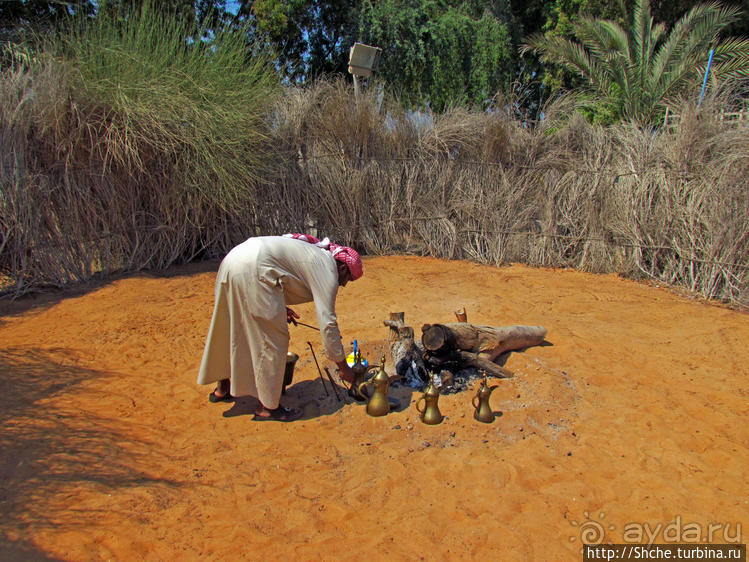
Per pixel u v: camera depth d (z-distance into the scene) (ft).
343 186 33.19
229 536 9.33
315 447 12.34
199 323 20.72
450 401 14.38
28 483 10.44
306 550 9.01
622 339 18.81
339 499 10.43
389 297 24.26
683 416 13.58
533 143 32.22
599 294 25.25
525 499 10.41
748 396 14.66
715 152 26.35
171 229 28.50
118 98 25.11
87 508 9.83
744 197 24.36
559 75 59.36
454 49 59.98
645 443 12.40
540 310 22.59
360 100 33.19
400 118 33.47
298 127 32.24
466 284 26.81
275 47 40.55
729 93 28.78
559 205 31.86
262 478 11.12
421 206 33.58
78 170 25.20
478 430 12.98
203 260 30.68
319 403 14.46
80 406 13.91
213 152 27.66
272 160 31.71
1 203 23.32
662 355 17.47
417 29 59.06
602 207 30.60
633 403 14.29
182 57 27.99
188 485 10.78
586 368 16.14
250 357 12.98
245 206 30.94
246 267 12.28
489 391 13.19
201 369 13.41
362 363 15.40
